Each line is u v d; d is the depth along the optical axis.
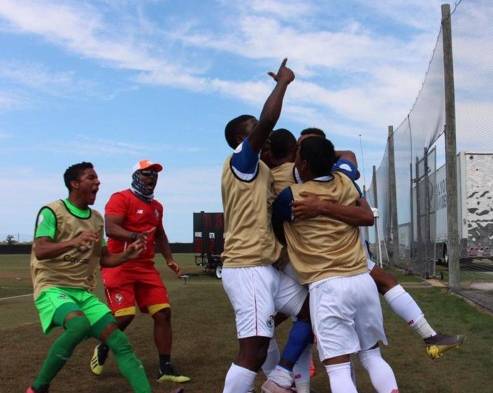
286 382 3.85
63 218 4.34
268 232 3.71
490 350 5.99
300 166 3.79
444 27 11.52
